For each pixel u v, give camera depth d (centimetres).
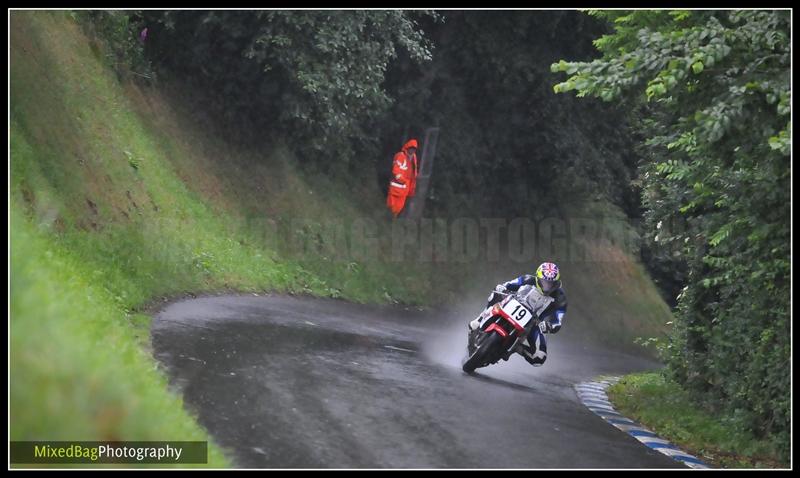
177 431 1734
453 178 7881
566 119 7844
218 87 6234
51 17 4912
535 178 8181
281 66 5841
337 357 3256
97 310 2509
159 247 4275
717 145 2578
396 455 2114
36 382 1397
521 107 7825
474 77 7725
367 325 4719
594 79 2469
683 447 2992
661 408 3584
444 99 7675
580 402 3581
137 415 1573
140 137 5172
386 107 6322
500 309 3466
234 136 6309
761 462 2859
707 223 3288
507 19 7519
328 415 2369
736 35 2416
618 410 3634
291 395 2509
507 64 7544
